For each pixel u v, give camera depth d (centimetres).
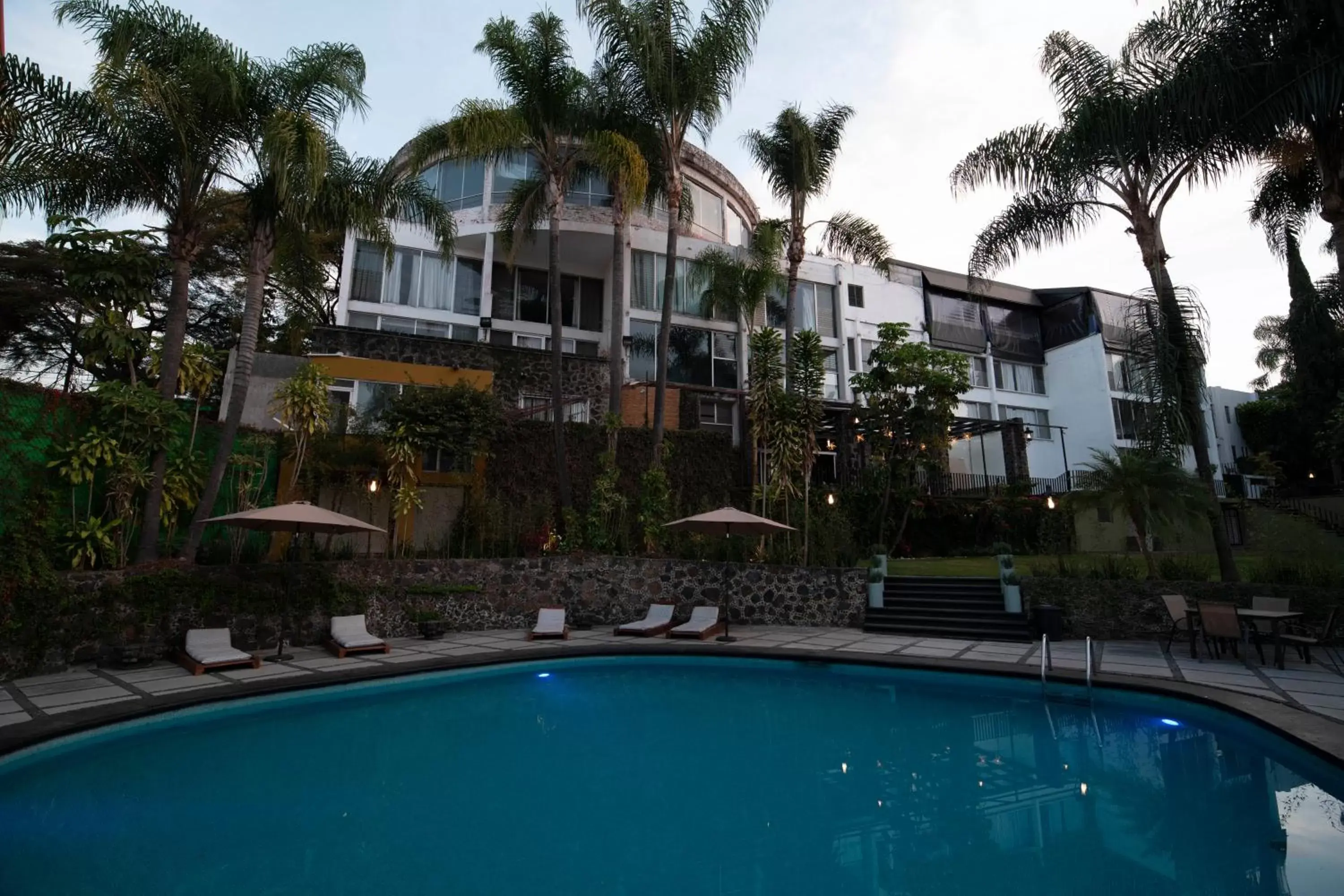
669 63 1616
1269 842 429
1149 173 1216
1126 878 380
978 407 3014
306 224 1276
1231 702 693
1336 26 930
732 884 381
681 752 646
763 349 1588
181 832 457
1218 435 3353
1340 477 2934
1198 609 984
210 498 1112
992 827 459
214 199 1176
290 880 386
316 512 1042
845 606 1382
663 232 2328
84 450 983
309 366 1374
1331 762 529
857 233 1984
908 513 2053
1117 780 550
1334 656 977
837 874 391
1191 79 1052
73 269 1072
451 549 1426
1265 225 1434
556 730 727
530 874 396
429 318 2094
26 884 374
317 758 630
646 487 1533
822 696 875
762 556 1523
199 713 741
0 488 896
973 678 905
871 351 2689
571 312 2334
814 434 1623
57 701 733
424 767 605
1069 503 1283
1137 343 1233
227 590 1074
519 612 1362
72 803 509
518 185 1830
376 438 1460
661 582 1448
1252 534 2028
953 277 3125
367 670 914
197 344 1355
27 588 878
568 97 1596
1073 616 1229
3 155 1038
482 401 1523
